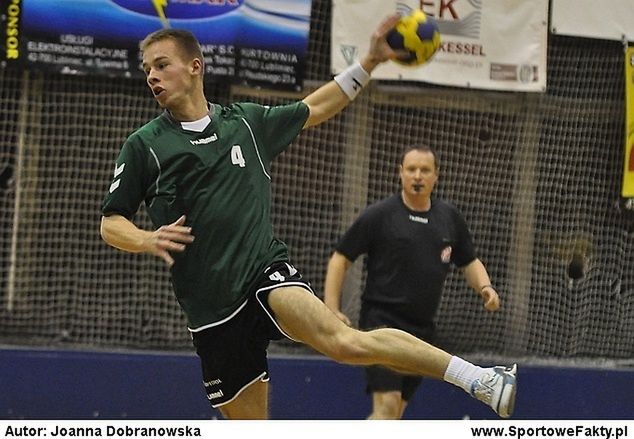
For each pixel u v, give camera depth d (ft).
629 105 61.93
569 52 62.49
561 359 62.44
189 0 55.72
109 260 58.18
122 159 31.81
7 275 57.21
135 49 55.36
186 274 31.81
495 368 30.19
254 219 31.81
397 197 47.29
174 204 31.60
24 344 56.49
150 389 55.26
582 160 62.95
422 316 46.83
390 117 61.16
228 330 31.96
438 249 46.91
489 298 47.52
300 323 30.30
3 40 54.54
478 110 61.87
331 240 60.44
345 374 56.95
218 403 33.65
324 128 60.49
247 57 56.24
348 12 57.82
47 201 57.62
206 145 31.89
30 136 57.41
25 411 53.93
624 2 61.62
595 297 63.05
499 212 62.34
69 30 54.95
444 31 59.06
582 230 63.05
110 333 58.13
